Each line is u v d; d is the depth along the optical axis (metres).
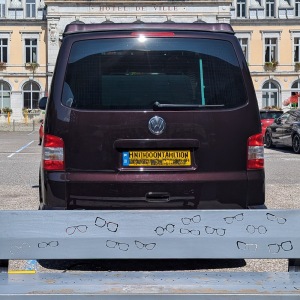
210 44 4.82
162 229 3.65
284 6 59.50
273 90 59.75
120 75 4.73
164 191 4.66
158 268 5.12
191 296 3.34
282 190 9.76
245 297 3.36
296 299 3.36
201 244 3.65
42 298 3.32
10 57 58.56
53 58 57.41
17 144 24.64
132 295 3.32
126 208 4.67
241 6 59.53
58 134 4.67
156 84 4.73
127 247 3.63
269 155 17.53
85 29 4.81
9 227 3.58
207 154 4.70
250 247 3.65
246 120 4.75
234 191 4.71
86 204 4.68
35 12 59.00
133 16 56.69
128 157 4.67
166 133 4.66
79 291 3.39
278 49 59.53
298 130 18.27
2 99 59.00
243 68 4.81
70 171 4.68
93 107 4.68
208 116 4.70
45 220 3.60
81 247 3.61
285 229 3.65
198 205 4.68
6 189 9.86
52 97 4.72
